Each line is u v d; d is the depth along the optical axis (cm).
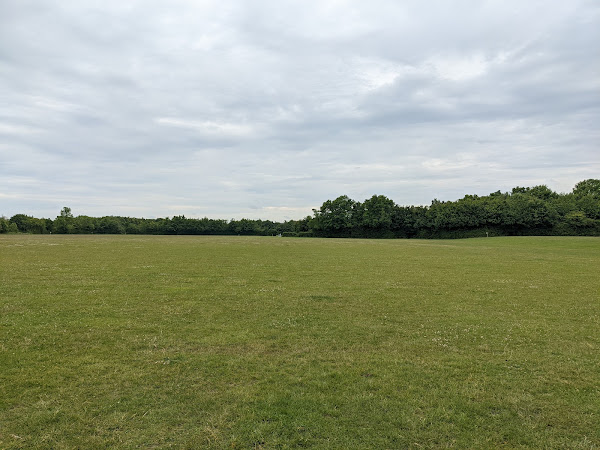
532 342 1054
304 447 559
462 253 4266
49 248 4378
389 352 961
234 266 2762
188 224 14262
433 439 584
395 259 3450
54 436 578
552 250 4800
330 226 11775
